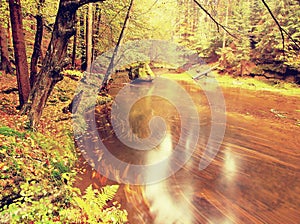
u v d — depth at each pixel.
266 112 14.64
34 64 9.27
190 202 5.48
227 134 10.40
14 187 3.66
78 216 4.04
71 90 13.10
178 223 4.75
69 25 5.63
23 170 4.02
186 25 38.72
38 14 9.05
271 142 9.59
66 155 6.16
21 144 4.80
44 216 3.58
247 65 29.72
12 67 14.45
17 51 7.16
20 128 5.73
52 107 9.58
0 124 5.36
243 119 12.91
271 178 6.75
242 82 27.09
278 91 22.70
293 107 16.19
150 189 5.88
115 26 16.98
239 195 5.85
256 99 18.78
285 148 8.98
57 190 4.27
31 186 3.87
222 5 8.48
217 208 5.30
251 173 7.00
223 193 5.90
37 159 4.71
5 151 4.16
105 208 4.86
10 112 6.80
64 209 4.04
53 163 5.11
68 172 5.48
